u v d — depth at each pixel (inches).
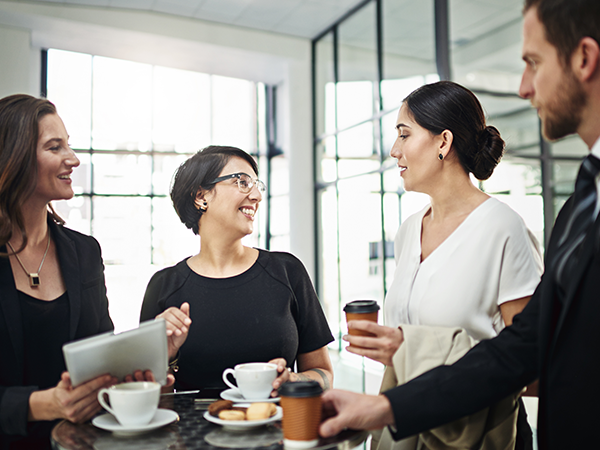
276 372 46.3
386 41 243.9
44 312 49.9
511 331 41.1
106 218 354.9
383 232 239.9
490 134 50.9
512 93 233.1
